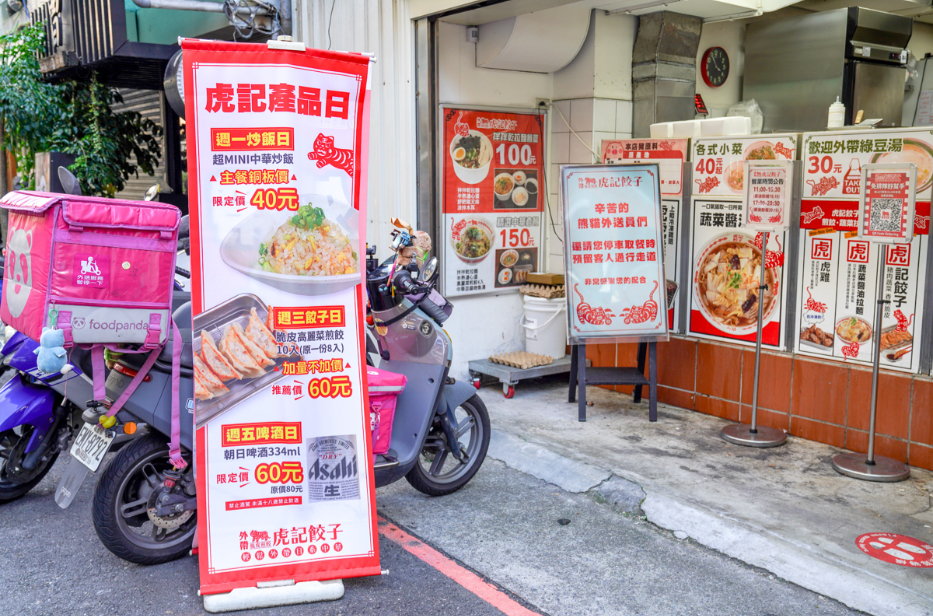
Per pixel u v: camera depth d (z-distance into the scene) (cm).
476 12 535
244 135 304
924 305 444
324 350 319
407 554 360
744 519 382
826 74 646
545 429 528
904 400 455
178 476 337
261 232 310
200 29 779
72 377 352
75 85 895
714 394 556
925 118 727
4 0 1160
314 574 318
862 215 430
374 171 613
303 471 317
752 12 617
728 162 530
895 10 720
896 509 398
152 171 966
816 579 329
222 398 309
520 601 319
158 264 307
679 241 564
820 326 495
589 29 607
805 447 492
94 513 325
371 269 410
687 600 319
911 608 304
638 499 411
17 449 409
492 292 633
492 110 608
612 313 546
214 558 310
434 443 419
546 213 662
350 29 619
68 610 309
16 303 316
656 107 629
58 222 287
